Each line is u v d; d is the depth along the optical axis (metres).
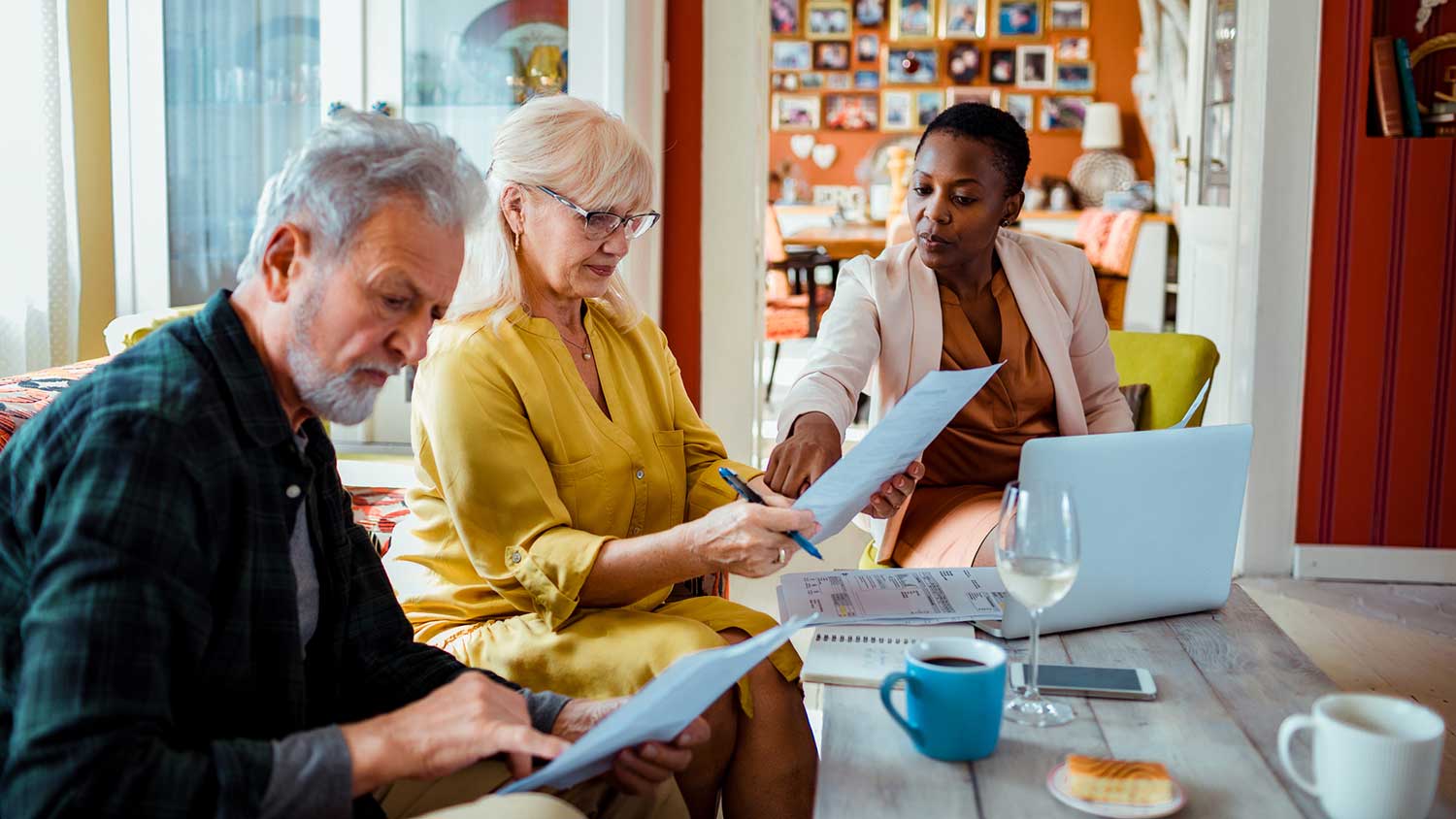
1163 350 2.72
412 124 1.23
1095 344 2.38
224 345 1.16
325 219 1.16
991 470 2.28
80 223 3.56
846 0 8.79
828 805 1.12
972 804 1.12
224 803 1.03
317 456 1.32
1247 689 1.40
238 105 3.56
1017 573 1.27
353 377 1.22
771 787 1.68
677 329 3.53
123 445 1.06
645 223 1.87
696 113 3.44
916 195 2.22
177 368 1.12
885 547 2.18
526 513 1.73
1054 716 1.30
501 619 1.81
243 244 3.61
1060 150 8.66
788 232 8.64
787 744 1.69
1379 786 1.02
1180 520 1.62
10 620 1.08
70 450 1.08
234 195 3.59
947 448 2.28
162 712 1.03
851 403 2.13
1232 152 3.95
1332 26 3.64
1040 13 8.60
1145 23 8.34
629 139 1.83
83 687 0.99
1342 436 3.78
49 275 3.41
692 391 3.54
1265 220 3.71
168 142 3.58
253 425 1.16
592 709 1.38
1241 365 3.82
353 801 1.22
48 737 0.98
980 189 2.16
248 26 3.52
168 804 1.00
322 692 1.36
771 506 1.69
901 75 8.80
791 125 8.93
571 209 1.79
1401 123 3.65
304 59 3.52
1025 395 2.27
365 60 3.49
